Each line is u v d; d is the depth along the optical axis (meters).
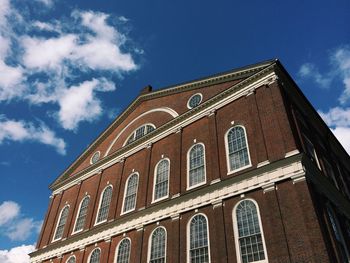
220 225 18.08
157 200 23.88
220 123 22.89
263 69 21.64
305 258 13.69
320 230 13.84
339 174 25.89
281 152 17.56
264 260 15.15
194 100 27.44
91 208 30.92
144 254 21.72
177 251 19.52
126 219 25.23
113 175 31.47
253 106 21.02
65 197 36.88
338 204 19.55
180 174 23.36
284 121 18.47
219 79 25.95
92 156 37.34
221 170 20.52
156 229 22.25
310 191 15.35
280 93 19.92
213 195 19.59
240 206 17.91
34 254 33.97
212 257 17.47
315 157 20.86
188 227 19.94
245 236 16.66
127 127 34.47
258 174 17.81
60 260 30.22
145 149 29.05
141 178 27.38
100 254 25.91
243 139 20.50
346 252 16.97
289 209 15.45
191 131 25.11
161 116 30.27
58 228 34.16
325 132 26.80
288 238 14.73
